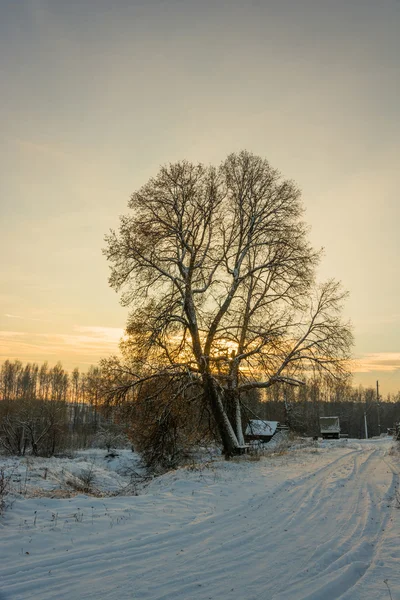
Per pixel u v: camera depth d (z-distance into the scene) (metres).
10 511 9.62
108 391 21.50
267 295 23.78
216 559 6.99
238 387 23.14
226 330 23.00
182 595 5.63
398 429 38.97
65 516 9.48
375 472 17.00
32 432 44.50
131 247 21.56
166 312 21.28
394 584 5.98
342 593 5.77
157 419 22.02
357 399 118.94
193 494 12.41
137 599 5.48
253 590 5.80
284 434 45.41
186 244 22.30
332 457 23.14
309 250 23.53
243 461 20.36
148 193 22.42
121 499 11.75
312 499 11.72
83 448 56.03
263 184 24.06
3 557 6.86
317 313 23.84
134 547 7.57
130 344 21.44
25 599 5.41
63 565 6.62
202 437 25.06
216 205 23.12
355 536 8.27
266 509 10.55
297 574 6.37
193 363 22.25
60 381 105.69
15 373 104.25
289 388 24.12
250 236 24.00
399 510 10.29
